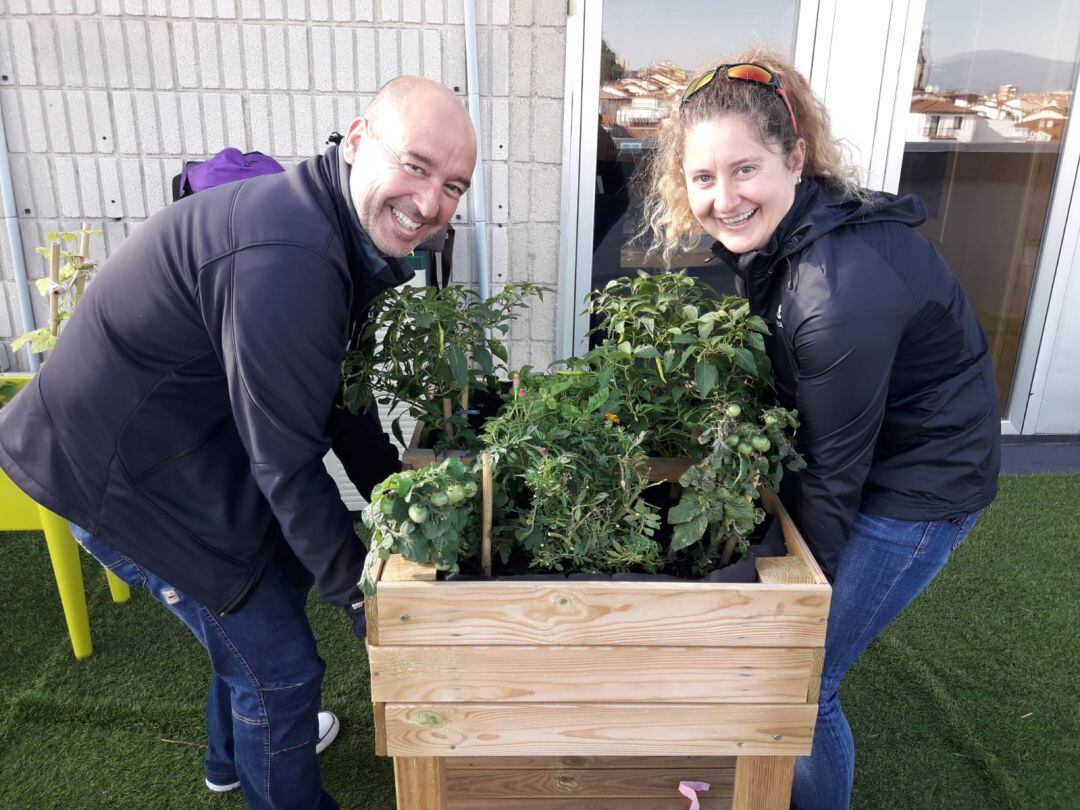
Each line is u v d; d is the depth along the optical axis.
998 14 3.60
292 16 3.09
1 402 2.51
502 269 3.52
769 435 1.53
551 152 3.37
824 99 3.63
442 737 1.50
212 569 1.60
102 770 2.20
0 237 3.29
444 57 3.18
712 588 1.39
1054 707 2.40
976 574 3.03
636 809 1.90
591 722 1.49
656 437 1.84
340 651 2.65
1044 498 3.58
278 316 1.34
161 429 1.55
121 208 3.29
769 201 1.45
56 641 2.69
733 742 1.51
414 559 1.35
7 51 3.07
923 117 3.75
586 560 1.56
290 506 1.45
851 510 1.51
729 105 1.42
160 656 2.62
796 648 1.44
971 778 2.17
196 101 3.16
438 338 1.93
